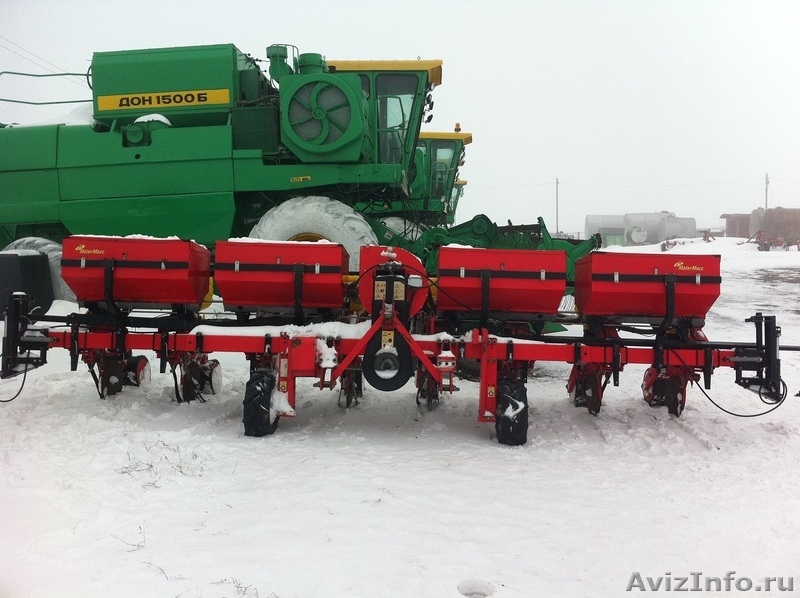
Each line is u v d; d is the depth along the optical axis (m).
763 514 3.65
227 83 8.59
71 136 8.60
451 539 3.26
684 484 4.14
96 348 5.39
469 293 5.20
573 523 3.49
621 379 7.86
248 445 4.84
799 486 4.11
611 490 4.02
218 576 2.83
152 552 3.06
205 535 3.26
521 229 8.58
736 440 5.17
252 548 3.11
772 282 21.19
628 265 5.18
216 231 8.47
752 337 11.00
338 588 2.75
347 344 5.15
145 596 2.65
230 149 8.29
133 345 5.34
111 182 8.50
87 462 4.30
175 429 5.20
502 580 2.85
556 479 4.20
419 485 4.02
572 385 6.31
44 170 8.61
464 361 7.61
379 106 9.66
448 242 8.41
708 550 3.20
